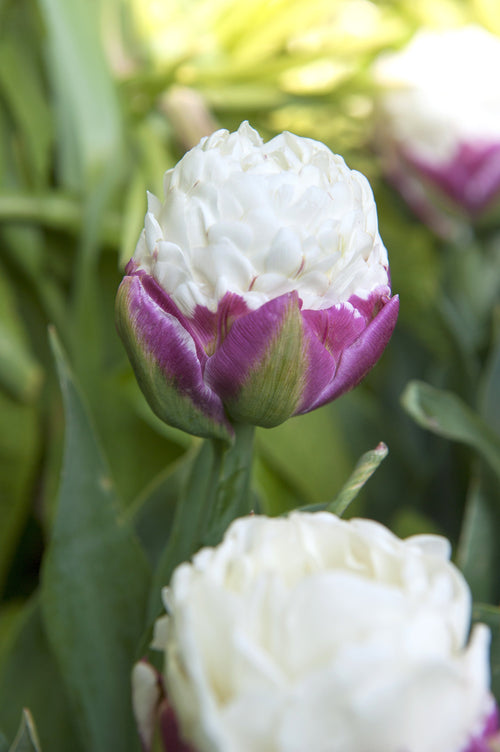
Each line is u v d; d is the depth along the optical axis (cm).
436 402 61
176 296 44
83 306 77
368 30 101
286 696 38
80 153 83
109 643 53
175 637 41
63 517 52
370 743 39
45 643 57
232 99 95
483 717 41
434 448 89
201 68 94
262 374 44
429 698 39
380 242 47
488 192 95
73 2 81
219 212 44
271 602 39
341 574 40
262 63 93
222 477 48
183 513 51
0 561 82
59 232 85
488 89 95
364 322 45
